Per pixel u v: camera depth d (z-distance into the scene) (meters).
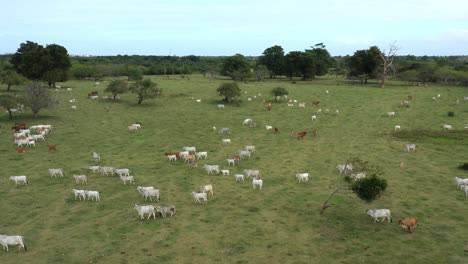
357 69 135.00
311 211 32.78
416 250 26.19
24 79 95.56
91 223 30.03
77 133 60.06
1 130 59.47
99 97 92.44
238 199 35.34
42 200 34.50
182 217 31.30
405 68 153.25
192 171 43.41
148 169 43.91
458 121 70.56
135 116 73.81
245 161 47.69
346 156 49.72
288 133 62.72
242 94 100.44
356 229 29.44
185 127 66.00
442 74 127.50
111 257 24.98
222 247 26.53
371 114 77.56
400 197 36.00
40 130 58.97
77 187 37.91
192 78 149.25
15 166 43.97
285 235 28.38
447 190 37.78
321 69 150.00
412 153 50.97
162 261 24.64
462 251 25.97
